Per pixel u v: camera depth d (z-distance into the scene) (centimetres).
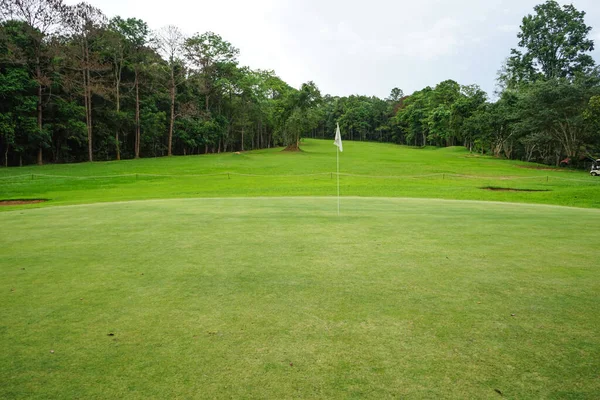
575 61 6222
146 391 263
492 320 373
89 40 4397
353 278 500
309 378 277
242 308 404
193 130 5938
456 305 410
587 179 3092
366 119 12644
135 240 729
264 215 1041
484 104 6150
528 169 4094
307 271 530
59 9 3856
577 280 492
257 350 317
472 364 295
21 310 401
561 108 4559
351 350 317
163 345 326
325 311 396
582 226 878
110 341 334
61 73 4219
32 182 2670
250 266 555
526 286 469
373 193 2048
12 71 3550
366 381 273
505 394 258
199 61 5791
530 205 1359
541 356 307
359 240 725
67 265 564
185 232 803
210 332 350
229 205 1285
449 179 3059
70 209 1186
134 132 5262
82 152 4756
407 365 294
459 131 6962
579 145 4759
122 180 2897
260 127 8481
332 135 13150
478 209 1206
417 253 627
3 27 3575
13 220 968
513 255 615
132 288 466
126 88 5047
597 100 3791
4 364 298
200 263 571
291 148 6581
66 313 393
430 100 9450
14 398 255
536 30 6431
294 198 1575
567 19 6244
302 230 823
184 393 260
